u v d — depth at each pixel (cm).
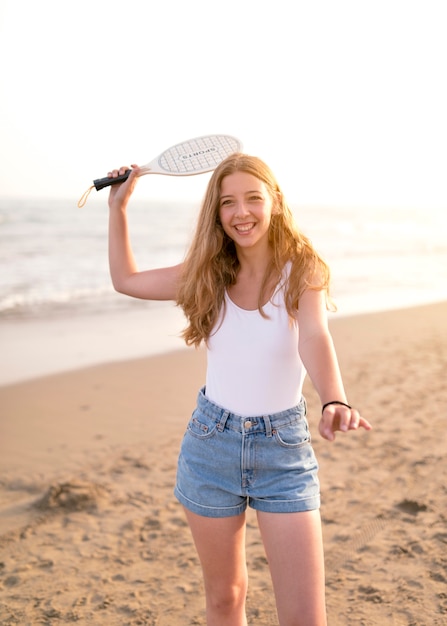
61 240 2809
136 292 272
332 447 546
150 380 785
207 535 235
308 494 224
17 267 1967
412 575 348
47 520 433
